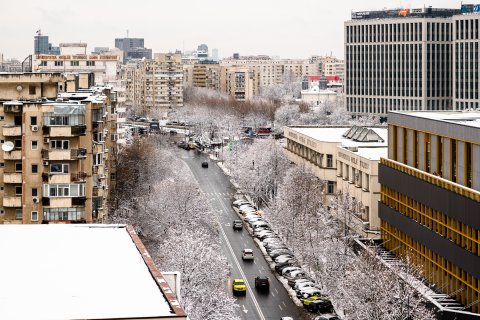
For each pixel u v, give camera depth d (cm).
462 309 15425
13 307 7156
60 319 6794
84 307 7162
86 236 10094
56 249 9356
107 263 8762
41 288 7788
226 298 16775
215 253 19488
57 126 17600
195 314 15175
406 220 18912
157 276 8156
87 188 17925
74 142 17750
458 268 16038
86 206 17950
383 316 15012
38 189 17675
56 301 7356
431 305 15612
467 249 15525
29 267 8556
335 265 19100
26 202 17650
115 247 9500
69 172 17762
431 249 17262
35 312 7006
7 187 17800
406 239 19188
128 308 7125
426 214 17800
